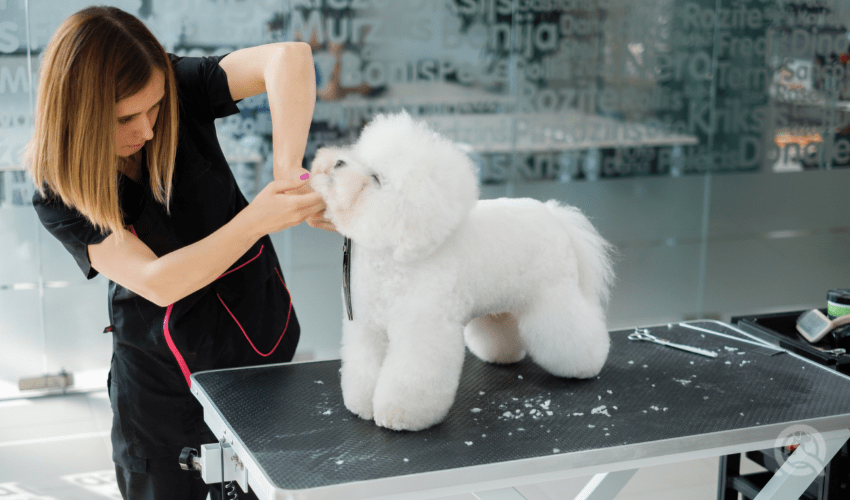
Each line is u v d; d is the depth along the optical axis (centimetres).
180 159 125
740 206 364
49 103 100
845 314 151
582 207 340
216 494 130
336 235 318
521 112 323
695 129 349
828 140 368
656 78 338
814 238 379
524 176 329
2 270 279
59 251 284
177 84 126
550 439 106
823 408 117
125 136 109
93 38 100
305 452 101
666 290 363
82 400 283
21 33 263
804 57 354
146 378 130
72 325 290
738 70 347
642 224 353
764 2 344
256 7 283
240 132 292
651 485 218
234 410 115
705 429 109
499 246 113
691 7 335
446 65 309
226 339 132
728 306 374
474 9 309
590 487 129
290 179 108
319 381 127
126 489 136
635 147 342
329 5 291
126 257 109
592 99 331
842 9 352
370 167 100
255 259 135
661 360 138
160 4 271
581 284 128
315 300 319
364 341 114
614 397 121
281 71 119
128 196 123
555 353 123
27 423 261
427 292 105
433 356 106
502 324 131
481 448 103
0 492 210
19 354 285
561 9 319
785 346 152
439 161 101
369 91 302
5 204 274
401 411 106
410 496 95
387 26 299
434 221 99
